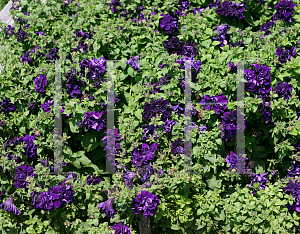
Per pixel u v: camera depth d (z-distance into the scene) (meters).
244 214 3.18
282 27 3.63
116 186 3.06
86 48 3.48
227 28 3.66
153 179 3.04
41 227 3.23
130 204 3.09
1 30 3.81
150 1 3.99
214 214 3.25
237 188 3.21
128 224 3.18
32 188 3.04
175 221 3.31
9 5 4.60
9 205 3.09
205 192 3.27
